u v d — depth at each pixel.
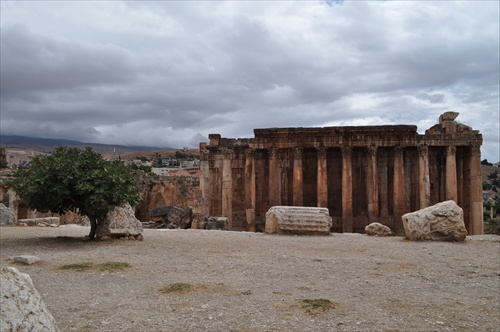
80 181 24.56
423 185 49.34
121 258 19.48
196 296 13.04
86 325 10.26
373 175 50.00
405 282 15.39
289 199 54.41
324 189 50.66
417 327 10.41
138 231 26.77
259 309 11.78
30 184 25.22
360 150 53.94
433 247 24.53
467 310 11.92
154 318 10.89
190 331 9.96
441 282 15.48
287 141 52.19
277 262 19.06
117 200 24.95
